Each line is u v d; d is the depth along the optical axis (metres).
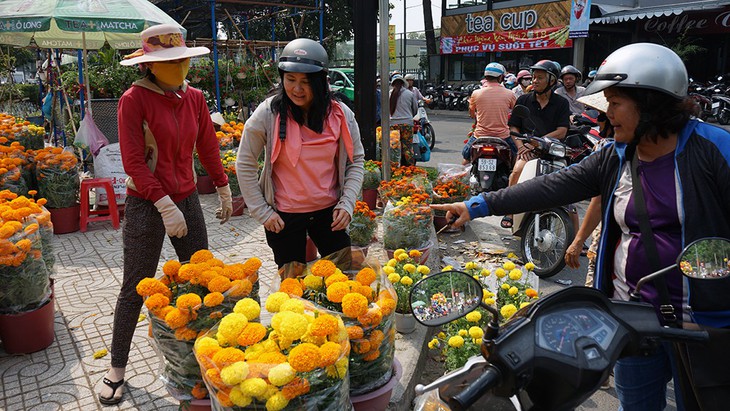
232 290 2.58
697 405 2.02
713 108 15.91
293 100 2.91
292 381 1.94
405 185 5.87
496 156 6.36
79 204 6.37
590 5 18.48
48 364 3.43
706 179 1.90
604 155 2.20
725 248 1.72
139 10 6.66
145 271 3.04
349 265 2.99
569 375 1.42
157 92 2.97
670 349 2.08
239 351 2.02
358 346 2.46
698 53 20.83
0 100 15.37
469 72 25.86
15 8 6.32
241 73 11.13
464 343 3.01
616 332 1.54
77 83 9.45
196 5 11.95
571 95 8.06
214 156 3.39
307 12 12.27
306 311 2.33
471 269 3.70
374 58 7.10
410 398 3.10
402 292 3.58
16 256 3.35
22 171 6.15
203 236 3.34
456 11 25.58
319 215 3.16
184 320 2.44
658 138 1.97
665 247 1.97
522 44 22.44
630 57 1.91
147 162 3.01
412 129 9.08
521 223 5.42
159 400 3.05
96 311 4.17
